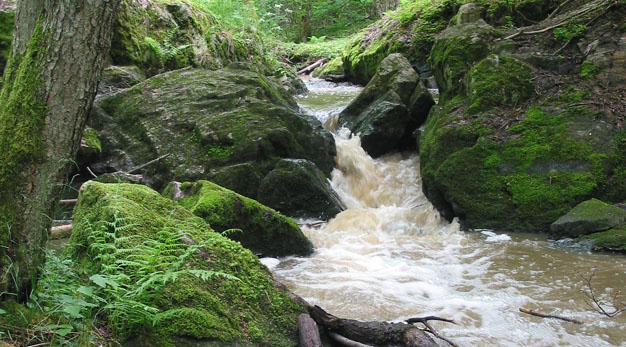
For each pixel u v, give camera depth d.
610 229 6.24
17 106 2.80
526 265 5.66
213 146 7.71
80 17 2.82
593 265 5.57
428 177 7.87
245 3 15.17
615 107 7.59
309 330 3.40
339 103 12.28
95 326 2.93
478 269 5.59
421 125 9.68
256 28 14.95
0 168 2.74
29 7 2.91
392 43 14.13
